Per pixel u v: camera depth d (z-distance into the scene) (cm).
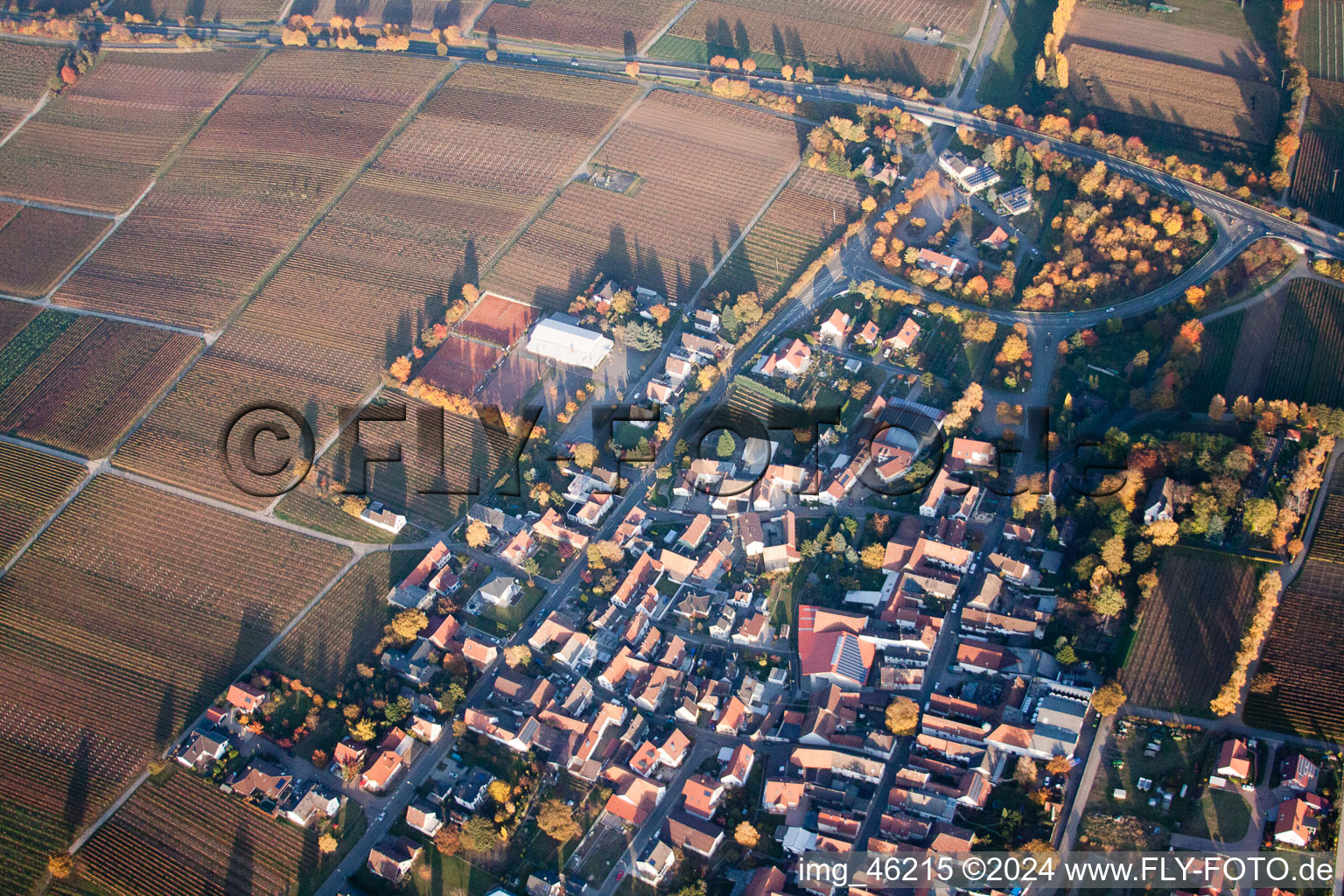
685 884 19362
